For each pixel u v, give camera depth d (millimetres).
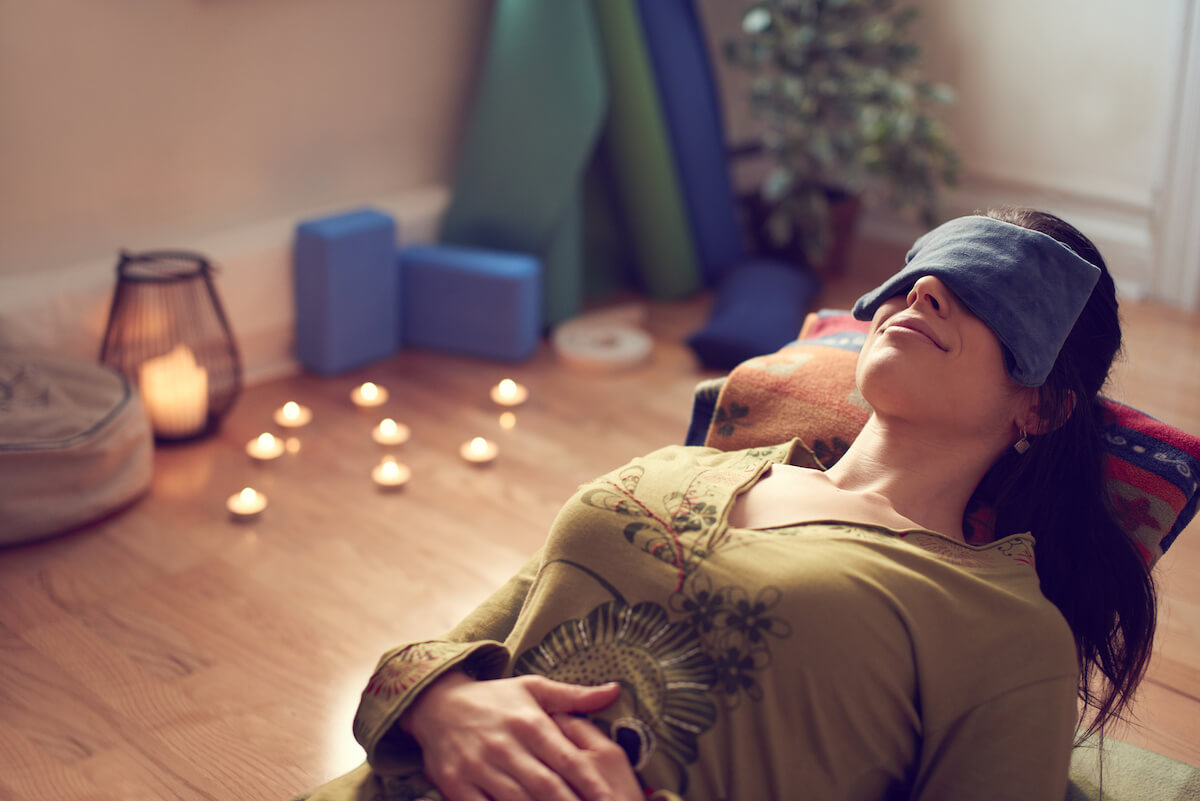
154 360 2189
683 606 947
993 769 932
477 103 2754
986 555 1046
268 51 2428
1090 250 1095
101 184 2230
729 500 1012
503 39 2682
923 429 1080
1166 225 2992
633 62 2814
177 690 1512
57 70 2094
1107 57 2998
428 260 2648
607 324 2852
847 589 932
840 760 948
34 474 1804
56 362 1990
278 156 2535
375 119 2717
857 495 1058
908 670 943
